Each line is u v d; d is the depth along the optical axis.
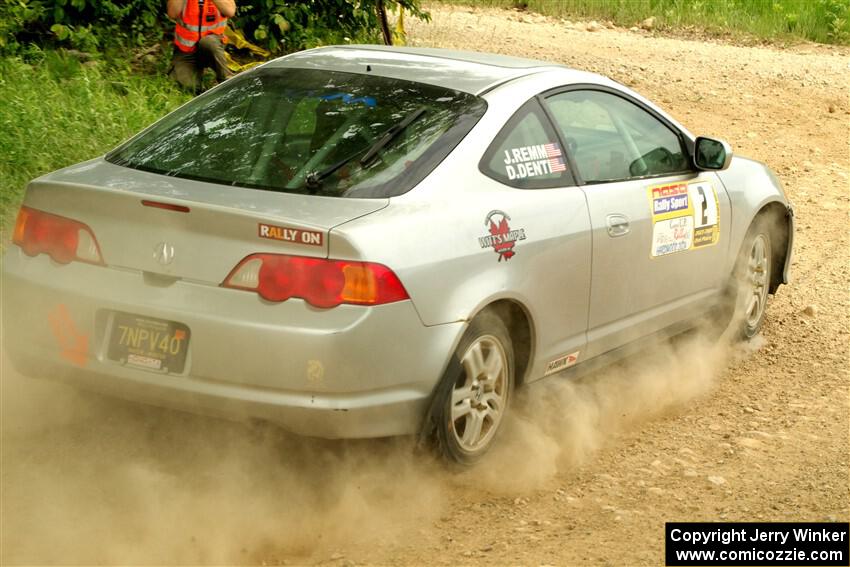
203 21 13.37
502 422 6.52
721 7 29.25
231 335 5.43
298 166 6.10
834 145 17.59
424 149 6.21
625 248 7.23
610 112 7.58
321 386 5.40
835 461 6.87
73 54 13.44
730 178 8.60
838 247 12.27
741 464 6.78
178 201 5.54
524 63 7.46
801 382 8.43
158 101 12.48
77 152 10.05
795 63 24.34
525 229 6.37
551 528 5.80
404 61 7.27
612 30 27.16
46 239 5.95
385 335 5.50
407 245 5.62
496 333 6.28
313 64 7.25
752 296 9.09
